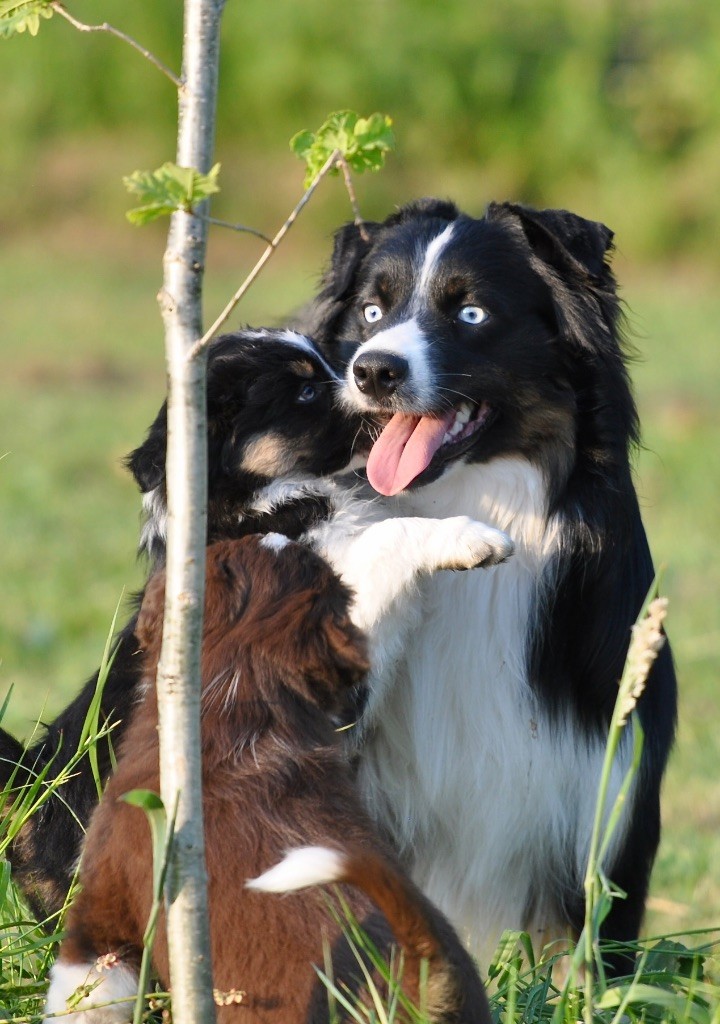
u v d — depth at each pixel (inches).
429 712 282.5
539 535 290.4
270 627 213.9
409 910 171.8
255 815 195.5
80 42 1386.6
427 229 306.3
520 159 1342.3
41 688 491.8
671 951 239.6
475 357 290.4
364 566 256.8
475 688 284.4
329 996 173.5
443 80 1338.6
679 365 978.7
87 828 239.8
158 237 1339.8
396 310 299.3
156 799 165.3
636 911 291.9
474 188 1320.1
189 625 170.2
